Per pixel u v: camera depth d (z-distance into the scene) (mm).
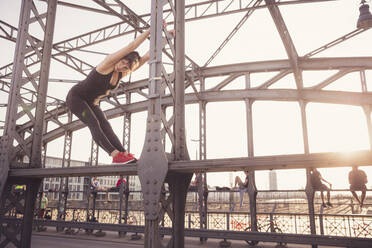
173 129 4184
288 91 13352
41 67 6148
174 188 4070
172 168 3701
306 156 3244
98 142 4645
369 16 7695
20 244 5293
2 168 5238
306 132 12742
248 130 13453
